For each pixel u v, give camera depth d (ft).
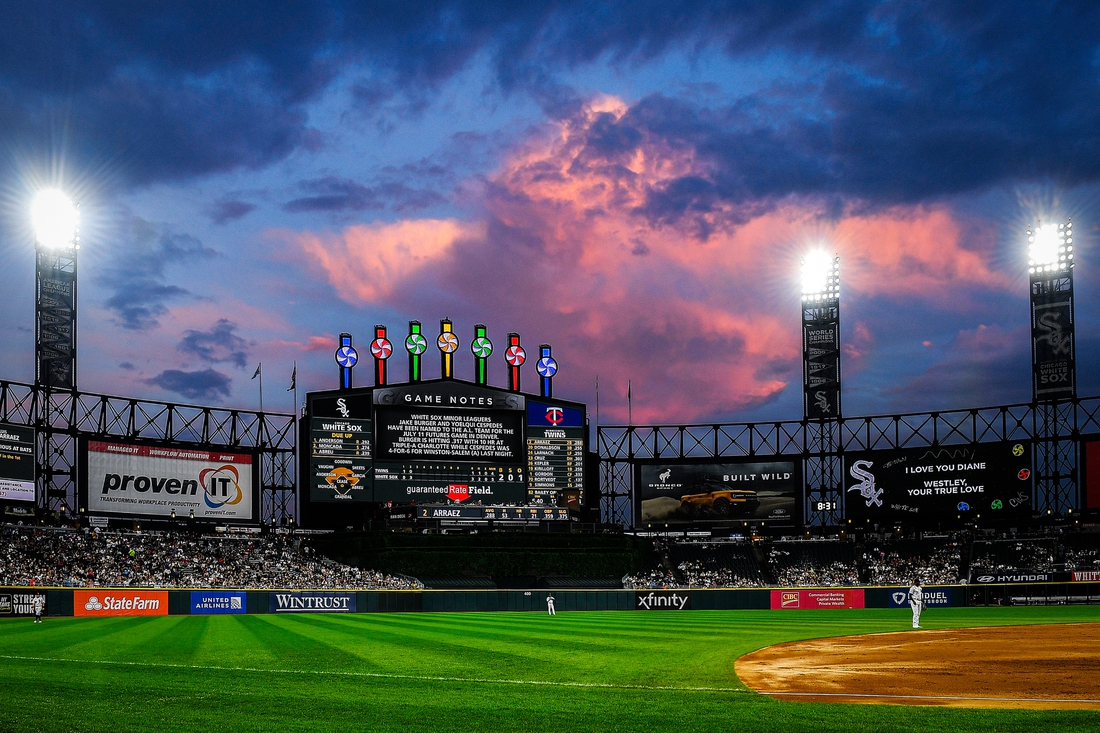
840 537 325.21
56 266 271.08
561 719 68.23
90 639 135.33
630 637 142.51
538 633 150.71
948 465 305.53
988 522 306.55
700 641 134.92
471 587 278.67
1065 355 294.87
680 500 326.03
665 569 308.60
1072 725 66.13
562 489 300.20
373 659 108.27
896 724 66.54
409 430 291.99
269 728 64.80
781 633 151.53
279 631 153.69
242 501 290.15
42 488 266.77
